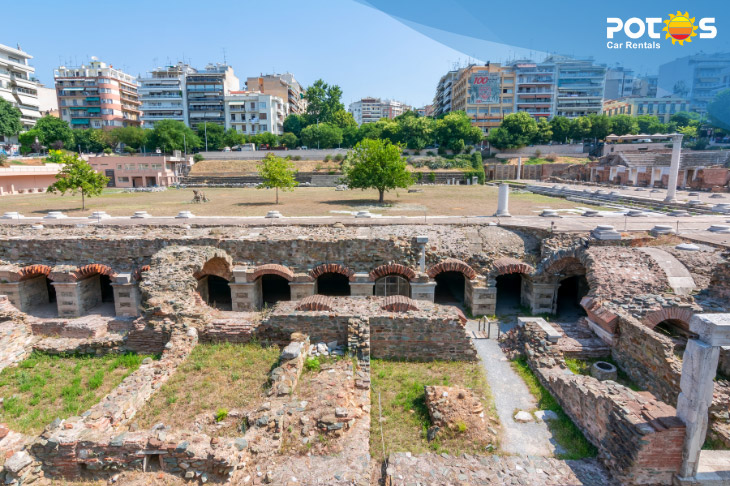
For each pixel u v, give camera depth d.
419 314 16.39
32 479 9.95
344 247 22.69
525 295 23.22
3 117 83.50
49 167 69.88
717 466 10.10
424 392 13.77
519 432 12.09
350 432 11.30
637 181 67.00
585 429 11.91
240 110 125.62
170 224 27.11
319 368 14.31
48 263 23.41
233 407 12.77
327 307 17.16
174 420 12.22
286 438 10.92
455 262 22.27
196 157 99.94
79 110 121.81
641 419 10.12
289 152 102.38
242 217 31.97
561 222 27.11
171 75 131.75
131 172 85.62
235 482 9.73
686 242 22.12
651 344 14.02
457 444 11.41
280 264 22.73
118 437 10.24
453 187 72.00
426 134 104.38
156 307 17.33
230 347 16.50
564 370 14.73
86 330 20.19
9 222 29.70
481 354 16.95
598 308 16.88
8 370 16.23
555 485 9.91
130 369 16.09
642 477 9.86
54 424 11.05
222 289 26.06
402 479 9.91
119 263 23.19
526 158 101.50
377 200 46.75
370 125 113.19
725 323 9.28
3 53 98.56
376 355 16.36
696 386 9.49
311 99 128.25
